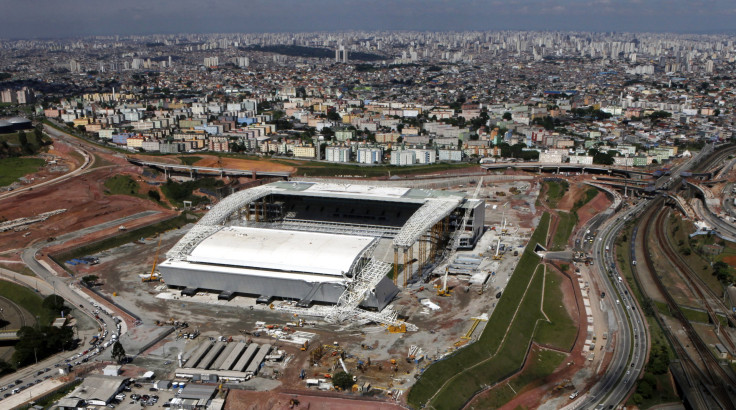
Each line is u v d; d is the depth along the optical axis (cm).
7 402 19425
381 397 19600
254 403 19425
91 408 19100
